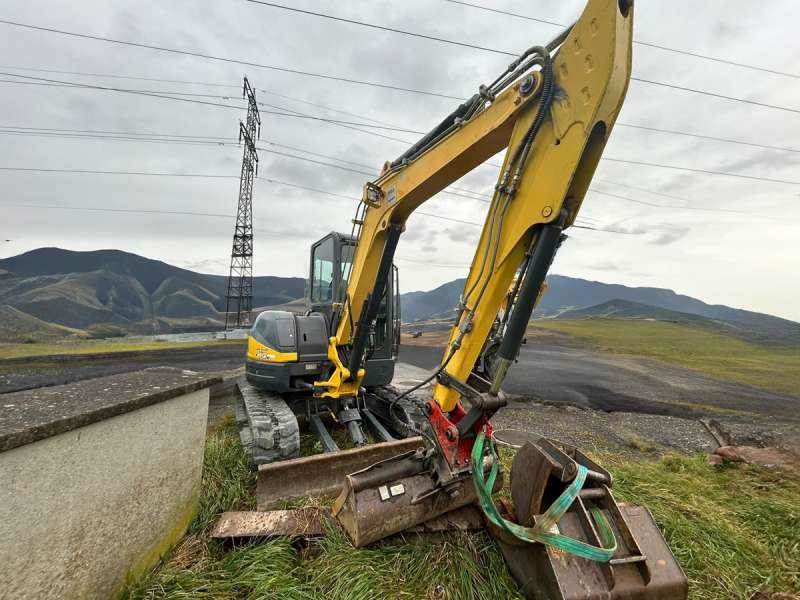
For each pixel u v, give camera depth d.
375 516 2.31
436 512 2.52
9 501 1.38
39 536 1.50
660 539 2.15
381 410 5.14
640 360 15.60
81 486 1.71
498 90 2.51
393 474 2.47
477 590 2.17
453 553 2.38
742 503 3.44
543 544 1.92
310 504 2.95
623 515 2.21
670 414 7.71
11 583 1.38
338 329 4.35
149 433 2.18
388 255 3.69
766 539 2.93
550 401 8.37
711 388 10.45
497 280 2.33
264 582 2.10
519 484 2.07
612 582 1.83
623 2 1.87
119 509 1.94
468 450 2.42
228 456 3.74
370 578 2.18
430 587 2.18
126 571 1.98
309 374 4.58
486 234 2.45
